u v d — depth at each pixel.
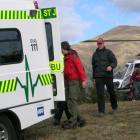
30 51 10.04
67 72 11.66
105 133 11.16
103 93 13.72
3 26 9.42
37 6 10.38
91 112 14.45
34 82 10.06
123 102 17.52
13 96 9.46
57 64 10.80
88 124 12.27
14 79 9.52
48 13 10.77
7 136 9.38
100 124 12.27
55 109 10.78
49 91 10.52
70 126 11.70
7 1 9.61
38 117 10.13
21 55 9.77
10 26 9.59
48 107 10.47
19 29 9.80
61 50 11.06
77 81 11.70
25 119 9.77
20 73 9.69
